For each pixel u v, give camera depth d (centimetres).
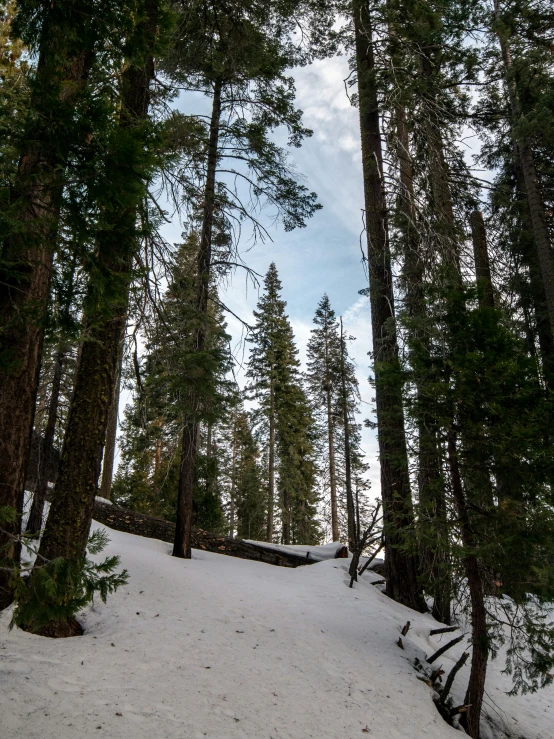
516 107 1247
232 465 3145
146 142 350
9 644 440
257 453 2956
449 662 715
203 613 641
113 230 381
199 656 505
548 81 1212
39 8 393
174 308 902
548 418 518
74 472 573
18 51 994
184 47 1068
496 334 561
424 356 593
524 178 1368
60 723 339
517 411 526
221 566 1007
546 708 692
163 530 1220
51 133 315
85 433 590
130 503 2091
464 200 1178
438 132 1122
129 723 359
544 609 543
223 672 482
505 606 575
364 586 945
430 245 957
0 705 341
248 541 1349
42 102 313
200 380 852
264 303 2616
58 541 542
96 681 410
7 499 475
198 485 1711
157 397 945
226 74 1148
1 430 479
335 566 1105
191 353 822
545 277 1178
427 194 1055
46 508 1036
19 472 489
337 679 532
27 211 408
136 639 516
